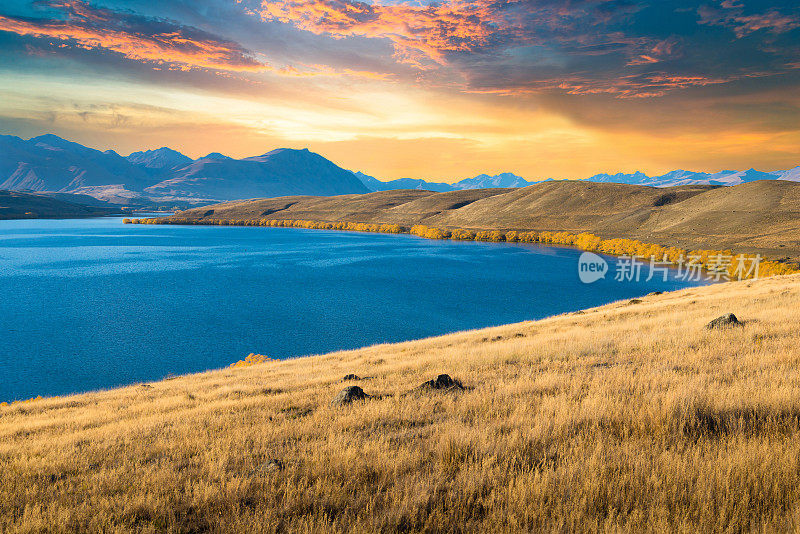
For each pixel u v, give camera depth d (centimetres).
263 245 18575
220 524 447
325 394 1155
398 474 546
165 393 1611
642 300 3862
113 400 1559
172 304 8038
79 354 5256
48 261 13325
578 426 661
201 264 12938
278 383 1512
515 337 2178
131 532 446
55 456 750
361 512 456
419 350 2138
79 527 470
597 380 939
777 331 1380
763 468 448
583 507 416
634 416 657
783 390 698
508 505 435
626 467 494
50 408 1564
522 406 796
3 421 1315
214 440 776
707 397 700
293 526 437
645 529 380
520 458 553
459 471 538
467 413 817
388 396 1062
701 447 531
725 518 381
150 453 738
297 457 642
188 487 545
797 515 368
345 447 654
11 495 572
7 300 8131
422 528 418
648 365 1081
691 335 1488
